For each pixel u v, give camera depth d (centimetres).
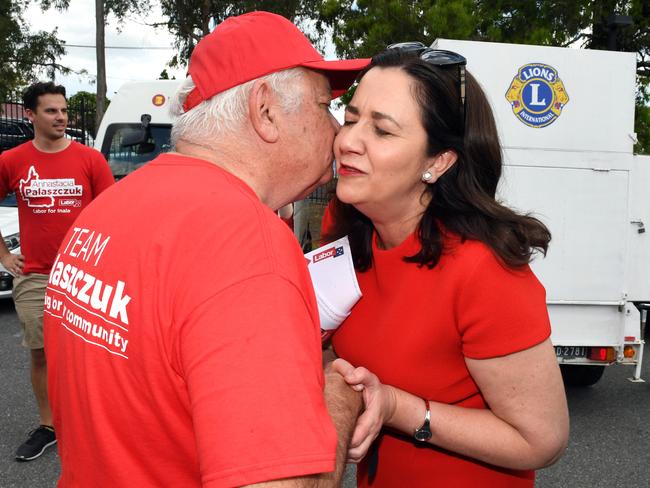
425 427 127
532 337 120
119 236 96
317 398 80
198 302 82
